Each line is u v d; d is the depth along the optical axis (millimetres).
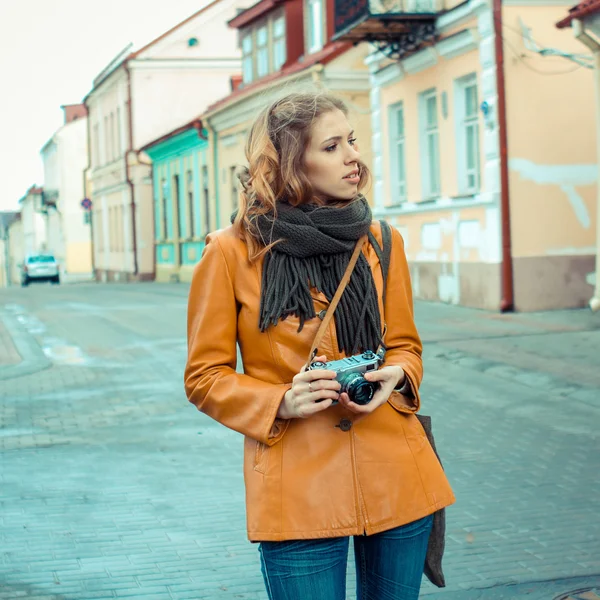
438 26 17016
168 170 37375
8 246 101062
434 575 2492
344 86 22688
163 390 9891
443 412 8328
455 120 16953
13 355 12875
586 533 5008
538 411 8320
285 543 2256
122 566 4629
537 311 15617
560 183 15695
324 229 2270
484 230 16047
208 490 5980
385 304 2402
